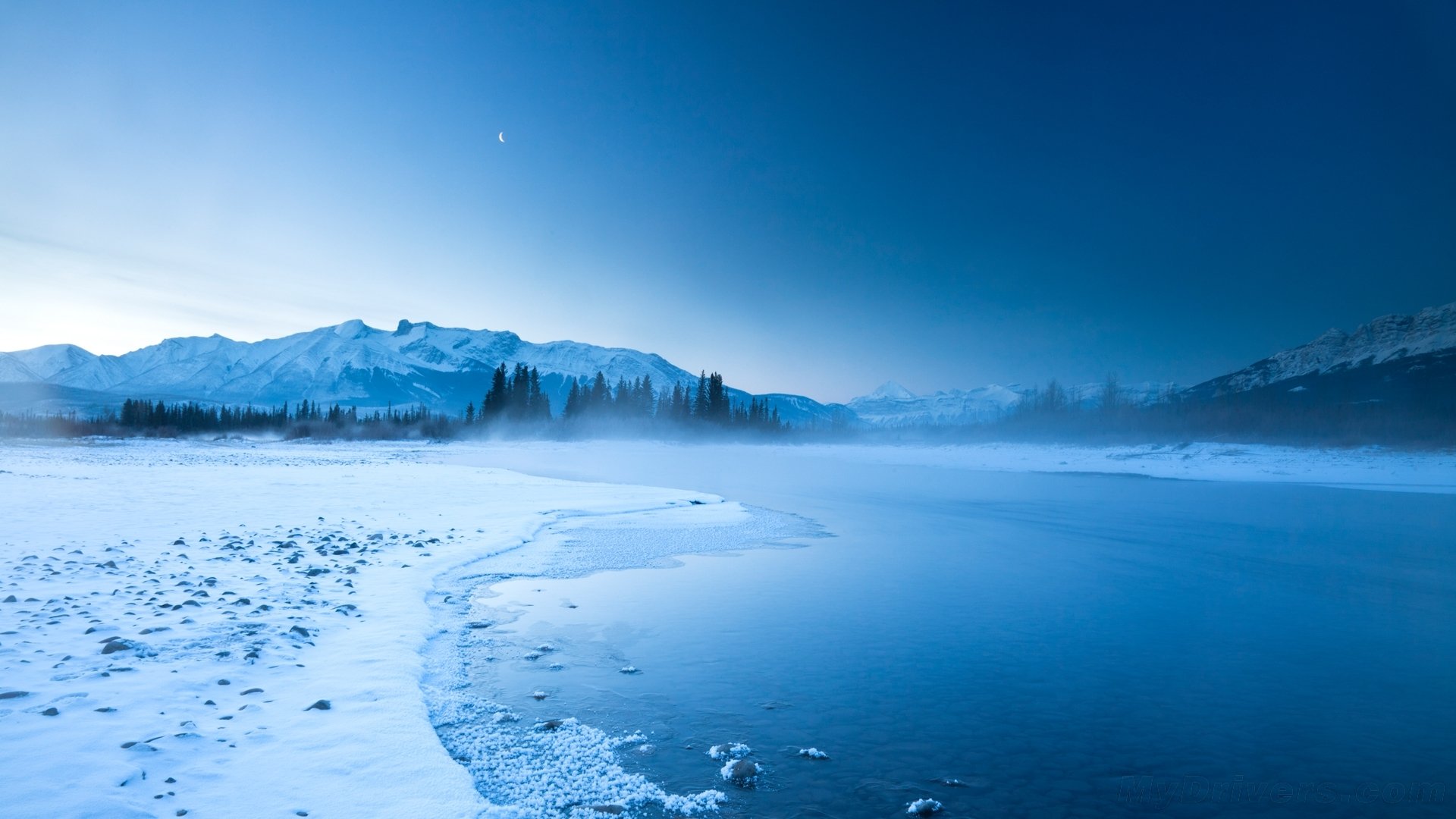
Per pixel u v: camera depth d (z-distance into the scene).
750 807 4.79
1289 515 24.38
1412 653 8.92
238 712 5.61
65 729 5.07
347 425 112.12
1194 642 9.35
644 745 5.79
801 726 6.30
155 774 4.52
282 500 21.64
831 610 10.67
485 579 12.34
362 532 15.88
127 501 19.80
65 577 10.05
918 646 8.92
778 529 19.72
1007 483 39.16
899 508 26.09
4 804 3.98
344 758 4.93
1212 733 6.35
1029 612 10.80
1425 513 24.98
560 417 126.44
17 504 18.42
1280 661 8.58
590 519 20.91
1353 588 12.86
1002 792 5.13
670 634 9.20
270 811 4.18
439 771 4.88
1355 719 6.73
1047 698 7.17
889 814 4.73
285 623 8.18
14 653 6.68
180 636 7.45
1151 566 14.79
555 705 6.60
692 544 16.78
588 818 4.51
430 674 7.21
